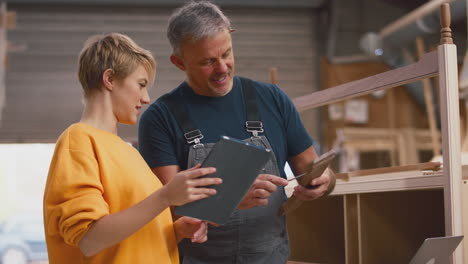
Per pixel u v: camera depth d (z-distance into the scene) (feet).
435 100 23.89
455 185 5.40
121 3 25.57
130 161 4.70
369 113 25.80
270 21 26.27
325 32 26.27
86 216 4.02
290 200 5.64
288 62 26.22
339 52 26.11
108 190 4.41
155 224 4.71
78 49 25.34
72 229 4.05
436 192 6.83
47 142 24.93
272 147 5.93
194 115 5.89
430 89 23.86
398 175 6.31
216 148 4.28
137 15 25.75
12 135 24.81
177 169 5.83
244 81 6.17
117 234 4.09
